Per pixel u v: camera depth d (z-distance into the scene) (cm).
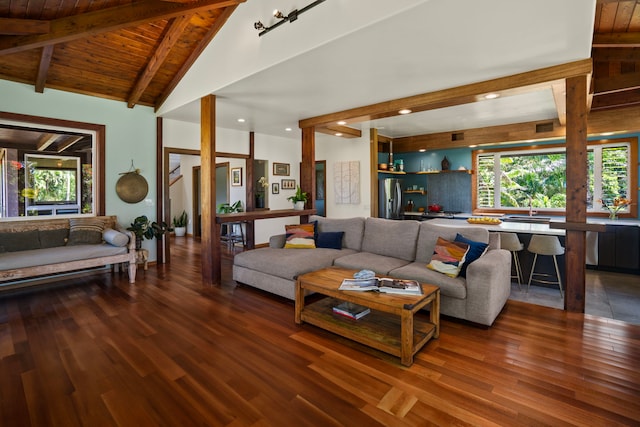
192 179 884
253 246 699
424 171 736
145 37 409
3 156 459
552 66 325
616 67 377
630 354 241
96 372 223
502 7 227
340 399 193
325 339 272
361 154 670
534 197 650
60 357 244
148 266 539
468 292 292
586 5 225
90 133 496
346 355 245
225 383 210
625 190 550
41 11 308
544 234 413
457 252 315
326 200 738
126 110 518
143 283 439
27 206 479
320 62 319
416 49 290
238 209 743
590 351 246
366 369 226
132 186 521
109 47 412
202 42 414
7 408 187
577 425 169
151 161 547
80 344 264
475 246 318
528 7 227
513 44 281
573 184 317
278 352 250
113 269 500
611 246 494
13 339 273
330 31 275
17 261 367
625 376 213
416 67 330
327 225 470
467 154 713
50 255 390
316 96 426
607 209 564
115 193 510
